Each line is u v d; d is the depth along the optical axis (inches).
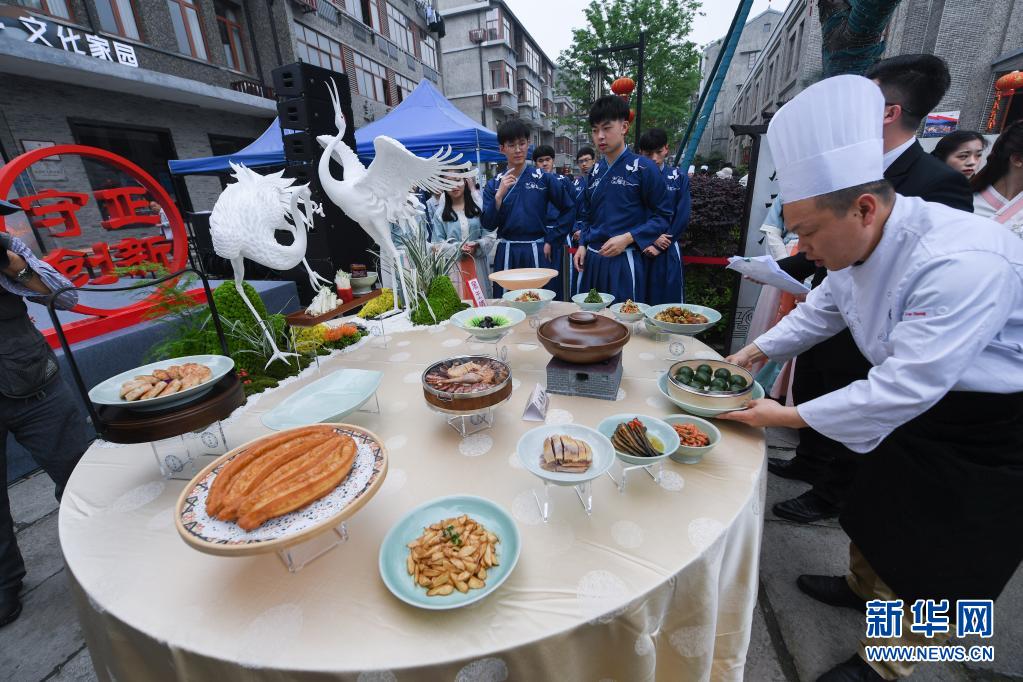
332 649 24.2
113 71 257.0
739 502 34.4
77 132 274.5
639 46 185.5
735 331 130.2
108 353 101.3
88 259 135.9
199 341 61.7
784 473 84.7
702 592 30.3
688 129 181.0
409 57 617.6
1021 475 36.0
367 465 32.7
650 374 56.9
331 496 30.0
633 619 26.6
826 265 38.9
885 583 43.7
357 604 26.9
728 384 46.1
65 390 63.7
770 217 105.1
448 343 72.3
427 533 30.3
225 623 26.2
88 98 276.7
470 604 25.1
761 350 55.0
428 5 652.7
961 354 31.3
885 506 42.4
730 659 39.2
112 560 31.5
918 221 35.0
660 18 480.1
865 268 38.7
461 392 40.9
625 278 107.2
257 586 28.7
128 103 299.1
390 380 58.8
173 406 40.0
